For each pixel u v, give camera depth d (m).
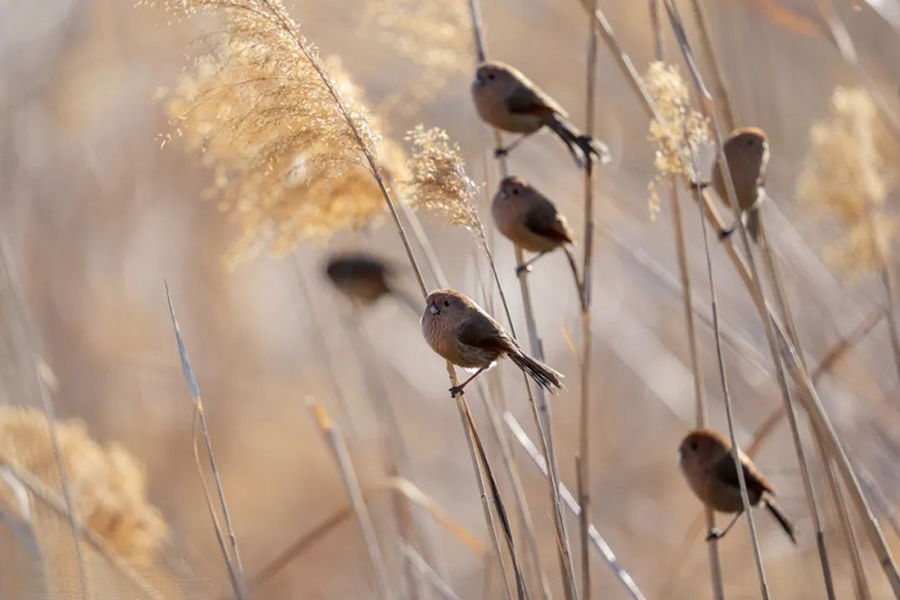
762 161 9.98
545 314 21.05
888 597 14.00
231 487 19.86
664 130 9.23
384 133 10.99
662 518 17.88
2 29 18.97
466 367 8.62
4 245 11.73
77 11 19.02
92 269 19.64
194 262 20.52
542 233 9.88
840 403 14.52
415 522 13.67
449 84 15.77
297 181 9.98
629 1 19.36
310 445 20.31
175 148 19.33
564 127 10.45
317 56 8.53
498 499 8.34
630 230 17.17
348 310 15.09
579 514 10.07
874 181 11.83
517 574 8.26
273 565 12.03
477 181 14.56
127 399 19.39
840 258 11.94
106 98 18.89
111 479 11.91
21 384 13.75
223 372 20.69
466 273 21.05
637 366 17.91
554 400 20.59
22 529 10.40
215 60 9.12
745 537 16.67
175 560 11.98
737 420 17.30
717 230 10.18
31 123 18.98
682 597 15.98
